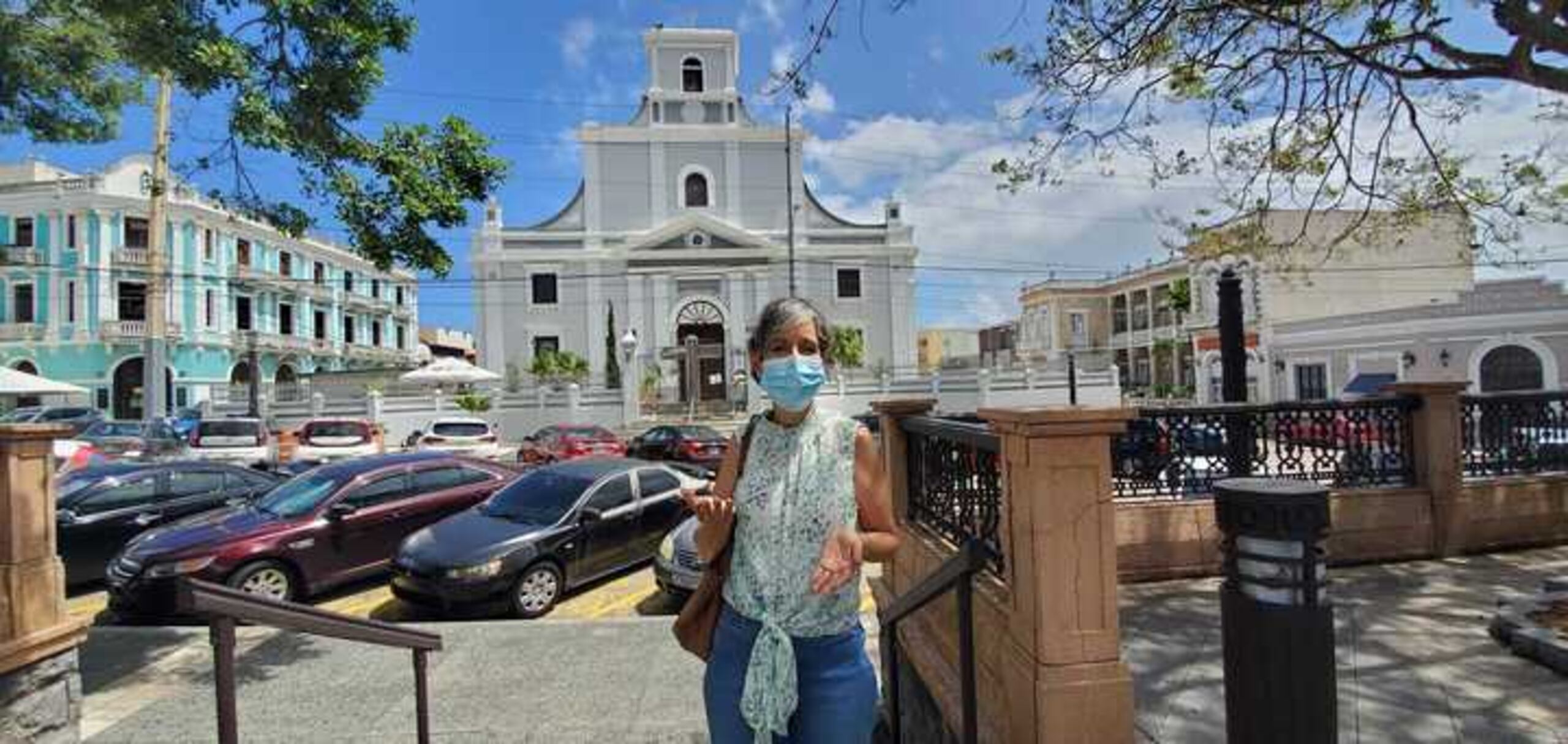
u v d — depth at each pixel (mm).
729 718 2266
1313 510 2059
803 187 39188
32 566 3742
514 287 37094
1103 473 2686
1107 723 2600
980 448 3422
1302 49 6062
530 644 5926
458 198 6336
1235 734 2154
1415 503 6023
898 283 39000
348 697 4992
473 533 7512
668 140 38594
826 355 2408
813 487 2256
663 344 37344
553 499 8188
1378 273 31906
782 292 38062
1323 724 2035
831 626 2244
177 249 36344
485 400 28359
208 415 27969
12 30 5910
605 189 38250
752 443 2404
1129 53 6418
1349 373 27969
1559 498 6273
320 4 5684
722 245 38000
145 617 7090
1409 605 4879
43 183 34562
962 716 2611
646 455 18781
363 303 50469
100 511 8766
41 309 34656
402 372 32125
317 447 17906
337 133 6020
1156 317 49125
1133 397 41531
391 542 8266
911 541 4504
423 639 3574
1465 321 24234
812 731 2230
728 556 2348
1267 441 6020
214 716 4750
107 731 4555
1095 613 2643
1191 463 5969
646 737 4383
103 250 34438
